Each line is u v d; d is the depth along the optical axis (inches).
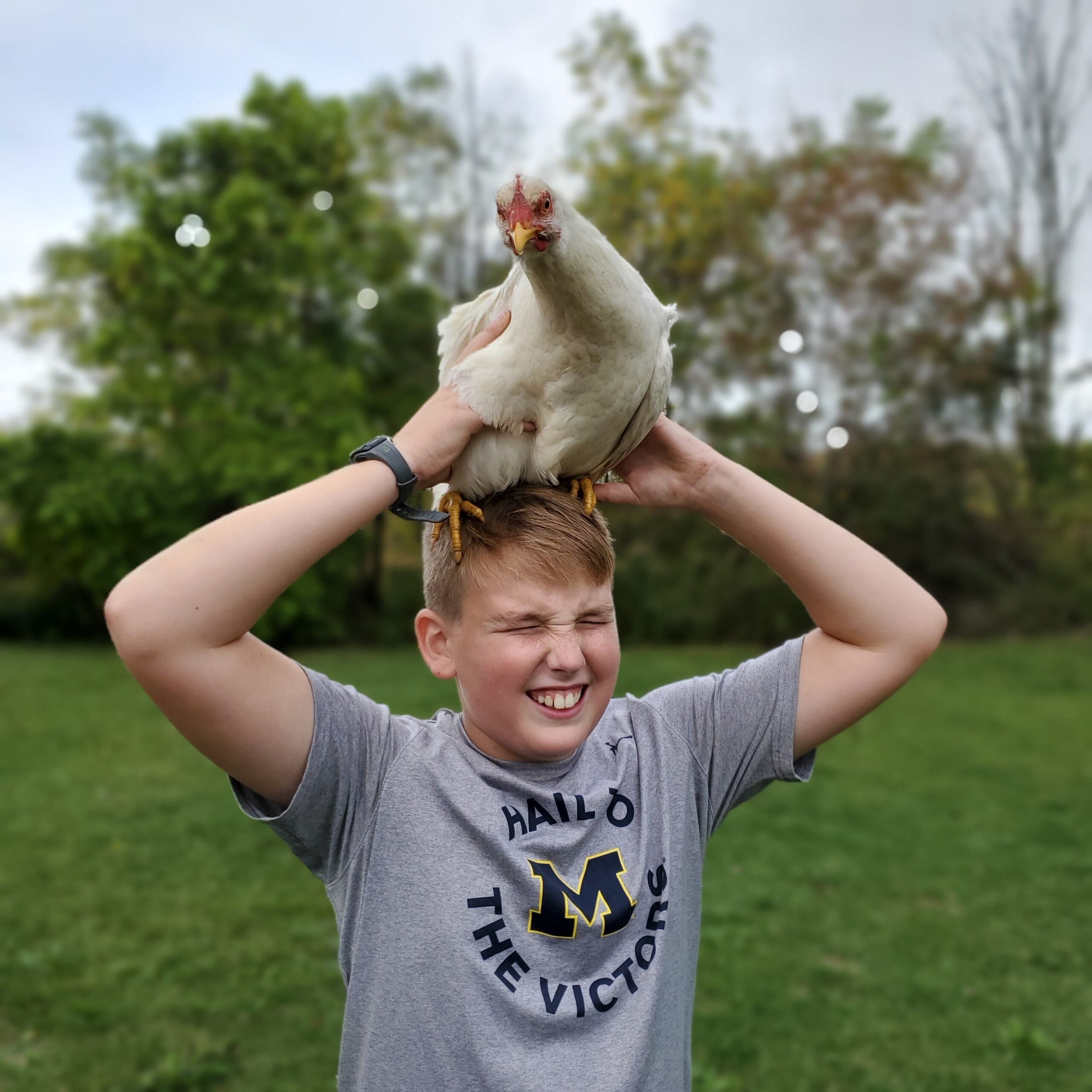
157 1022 148.0
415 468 56.4
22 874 209.2
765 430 664.4
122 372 634.8
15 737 342.0
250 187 605.9
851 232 677.3
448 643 58.9
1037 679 476.1
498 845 52.5
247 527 49.3
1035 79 815.7
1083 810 264.4
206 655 48.1
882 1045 145.3
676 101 738.2
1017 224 811.4
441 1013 49.5
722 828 245.1
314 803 53.2
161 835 235.6
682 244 698.8
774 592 617.0
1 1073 134.0
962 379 669.9
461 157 877.2
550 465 62.8
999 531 698.8
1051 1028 151.5
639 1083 49.6
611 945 52.6
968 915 193.0
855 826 248.7
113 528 603.8
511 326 62.6
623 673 487.2
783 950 176.6
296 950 173.0
